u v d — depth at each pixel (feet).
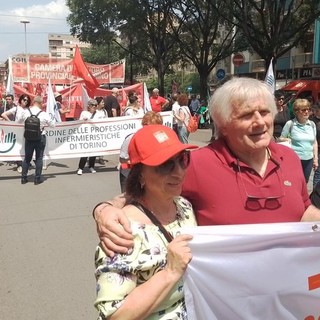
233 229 6.28
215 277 6.19
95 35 108.58
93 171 36.24
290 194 7.18
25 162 31.04
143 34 109.70
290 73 122.72
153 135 6.17
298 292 6.58
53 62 69.51
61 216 21.93
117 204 6.36
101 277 5.62
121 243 5.59
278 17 62.44
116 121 36.47
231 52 102.83
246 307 6.36
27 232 19.17
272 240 6.42
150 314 5.75
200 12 94.94
